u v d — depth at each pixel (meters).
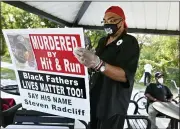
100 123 1.16
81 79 0.86
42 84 0.96
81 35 0.78
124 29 1.19
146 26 5.45
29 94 1.02
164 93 3.92
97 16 5.30
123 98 1.09
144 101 4.76
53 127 2.45
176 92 6.06
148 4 3.93
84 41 0.79
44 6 4.12
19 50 0.98
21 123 2.01
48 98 0.96
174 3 3.67
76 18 5.45
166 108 2.36
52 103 0.96
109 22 1.14
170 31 5.45
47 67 0.92
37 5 3.95
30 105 1.02
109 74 0.89
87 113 0.88
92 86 1.18
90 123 1.22
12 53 1.00
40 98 0.99
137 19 4.99
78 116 0.91
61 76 0.90
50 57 0.89
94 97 1.17
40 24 7.95
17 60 1.00
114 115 1.11
